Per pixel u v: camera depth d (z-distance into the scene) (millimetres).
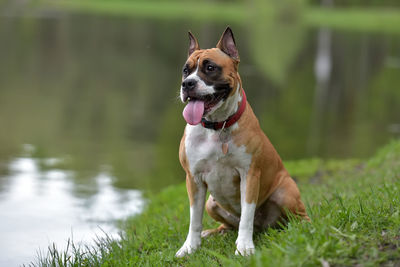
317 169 11047
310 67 30422
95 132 14992
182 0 77500
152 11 70312
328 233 4418
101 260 5648
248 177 5367
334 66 31281
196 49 5699
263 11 66312
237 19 65000
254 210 5410
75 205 9219
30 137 14172
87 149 13195
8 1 67438
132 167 11797
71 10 65438
